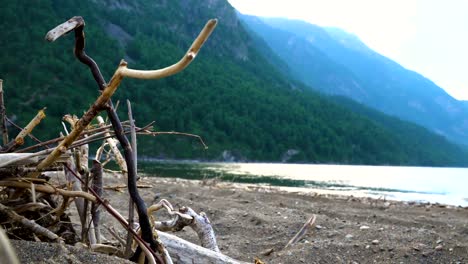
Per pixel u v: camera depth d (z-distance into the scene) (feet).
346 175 128.98
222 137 287.48
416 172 188.14
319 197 34.99
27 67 240.94
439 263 14.85
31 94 223.10
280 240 16.98
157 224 7.93
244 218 20.11
